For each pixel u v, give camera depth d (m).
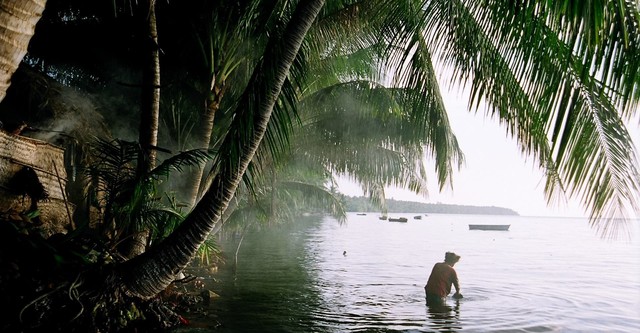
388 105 10.32
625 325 7.89
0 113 8.49
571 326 7.71
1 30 3.39
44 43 10.55
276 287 10.86
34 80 8.54
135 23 8.74
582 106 4.52
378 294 10.48
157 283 5.40
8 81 3.53
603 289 12.21
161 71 10.77
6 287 4.57
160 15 9.56
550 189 5.35
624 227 4.30
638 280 14.16
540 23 3.96
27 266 4.77
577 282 13.53
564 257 23.25
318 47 8.30
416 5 6.55
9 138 6.31
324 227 55.22
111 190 6.45
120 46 10.52
